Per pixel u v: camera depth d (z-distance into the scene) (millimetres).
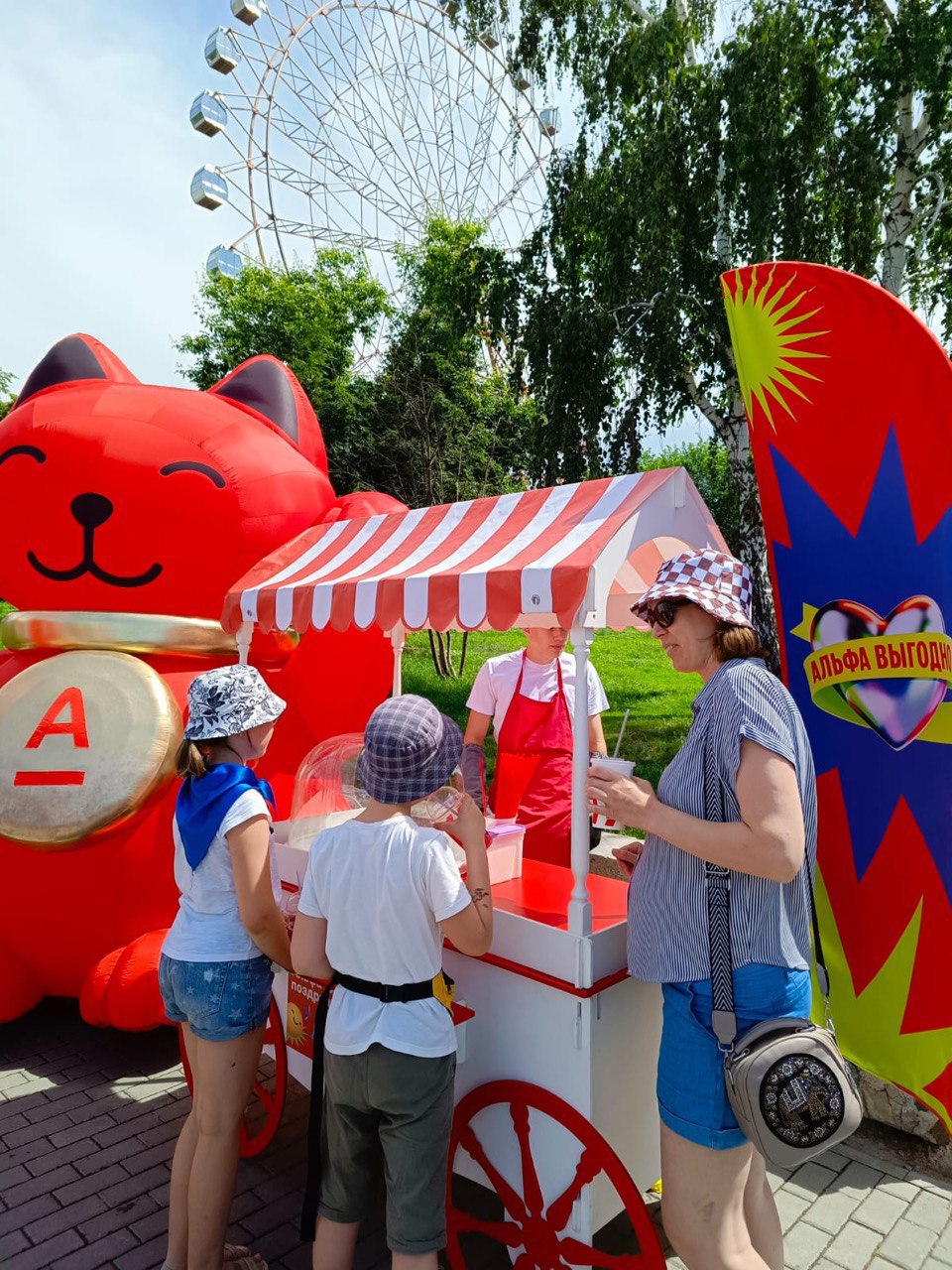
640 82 11523
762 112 10312
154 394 4203
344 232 25797
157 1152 3049
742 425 11227
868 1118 3135
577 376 11914
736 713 1736
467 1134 2322
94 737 3541
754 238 10219
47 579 3906
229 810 2133
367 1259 2494
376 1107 1849
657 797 1881
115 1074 3604
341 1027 1866
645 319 11391
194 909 2215
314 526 4137
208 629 3961
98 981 3568
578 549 2217
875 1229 2604
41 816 3457
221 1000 2129
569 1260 2104
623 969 2195
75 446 3799
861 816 2498
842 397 2416
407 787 1868
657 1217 2648
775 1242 2070
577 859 2107
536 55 12664
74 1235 2629
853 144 10234
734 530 11625
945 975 2311
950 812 2258
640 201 11266
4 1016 3785
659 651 16641
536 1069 2197
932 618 2252
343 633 4078
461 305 13641
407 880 1845
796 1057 1622
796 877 1807
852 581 2471
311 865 1950
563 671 3699
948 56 9508
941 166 10141
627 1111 2229
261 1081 3492
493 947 2311
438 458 15055
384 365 16594
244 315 21109
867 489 2402
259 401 4586
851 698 2498
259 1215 2688
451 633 14828
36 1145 3088
